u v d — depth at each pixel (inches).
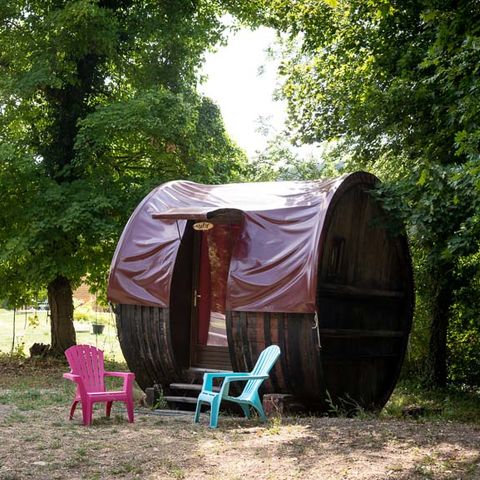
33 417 412.8
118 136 749.9
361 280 482.3
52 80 719.1
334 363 447.2
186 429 368.8
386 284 513.0
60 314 819.4
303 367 418.3
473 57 434.3
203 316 480.4
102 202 711.7
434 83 520.4
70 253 756.0
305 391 425.1
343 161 850.1
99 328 1203.2
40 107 815.7
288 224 439.8
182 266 475.5
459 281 647.1
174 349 466.3
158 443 324.5
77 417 416.5
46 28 734.5
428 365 676.1
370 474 256.5
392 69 591.5
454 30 455.5
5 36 755.4
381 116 578.9
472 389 694.5
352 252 470.6
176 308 470.0
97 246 771.4
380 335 494.6
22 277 795.4
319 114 664.4
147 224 491.2
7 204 767.1
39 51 744.3
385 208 478.9
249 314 429.7
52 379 652.1
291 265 420.8
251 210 453.1
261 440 324.2
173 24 807.1
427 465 268.1
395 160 669.3
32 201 744.3
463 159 534.0
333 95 644.7
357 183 469.1
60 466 280.7
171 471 270.1
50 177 782.5
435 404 570.6
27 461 288.7
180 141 772.0
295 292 414.3
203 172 789.9
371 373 500.1
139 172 814.5
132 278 474.3
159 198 506.6
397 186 480.1
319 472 261.1
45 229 716.0
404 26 574.6
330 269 445.4
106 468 277.9
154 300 463.5
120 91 855.1
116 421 398.9
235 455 293.4
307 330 415.5
